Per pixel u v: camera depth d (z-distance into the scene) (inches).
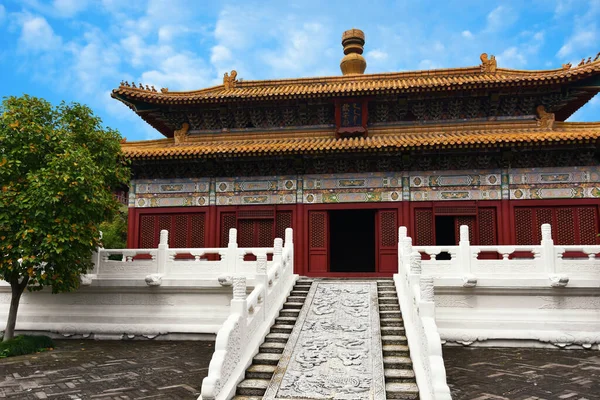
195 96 1051.3
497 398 455.8
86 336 765.3
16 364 595.8
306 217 976.9
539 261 701.3
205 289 751.7
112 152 769.6
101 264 780.6
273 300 641.6
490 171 939.3
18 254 636.1
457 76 1101.7
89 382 512.7
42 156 674.8
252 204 998.4
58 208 645.3
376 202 961.5
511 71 1072.2
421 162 948.6
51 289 787.4
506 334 687.7
